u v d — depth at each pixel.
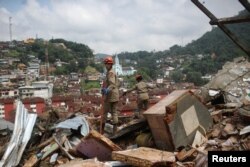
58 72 153.38
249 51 6.22
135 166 6.19
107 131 9.48
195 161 6.18
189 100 7.44
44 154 8.14
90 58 182.25
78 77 131.75
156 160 5.88
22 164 8.15
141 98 10.98
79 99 59.19
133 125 8.09
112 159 6.91
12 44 190.25
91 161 6.51
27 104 56.28
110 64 8.76
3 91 92.69
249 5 5.41
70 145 8.36
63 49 184.38
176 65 127.44
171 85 57.81
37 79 127.75
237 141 7.00
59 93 100.00
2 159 7.94
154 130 7.29
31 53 179.00
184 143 7.12
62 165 6.56
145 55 196.38
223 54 67.81
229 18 6.02
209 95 10.44
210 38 114.69
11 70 146.00
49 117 11.21
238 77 11.12
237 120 7.96
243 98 10.16
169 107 6.95
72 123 9.12
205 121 7.76
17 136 8.64
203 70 69.44
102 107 8.80
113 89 8.70
